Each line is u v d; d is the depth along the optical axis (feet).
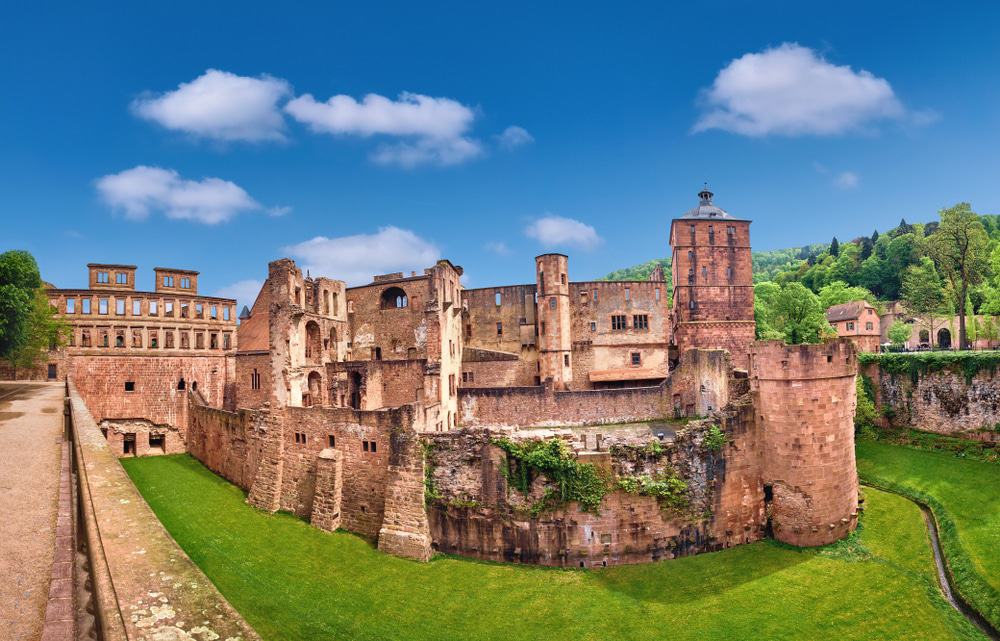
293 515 149.79
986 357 164.96
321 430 147.13
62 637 24.30
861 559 119.65
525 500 125.39
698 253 254.27
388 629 97.14
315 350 211.61
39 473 65.62
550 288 235.61
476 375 231.91
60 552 33.65
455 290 223.71
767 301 344.28
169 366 229.04
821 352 125.39
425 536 127.65
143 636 28.04
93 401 216.33
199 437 207.92
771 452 130.00
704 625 99.19
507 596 110.01
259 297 260.62
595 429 192.65
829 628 97.91
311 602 104.01
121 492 48.55
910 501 149.07
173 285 242.78
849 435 130.62
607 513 123.03
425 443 131.44
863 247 488.85
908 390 185.47
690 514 125.08
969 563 114.73
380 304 235.40
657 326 256.73
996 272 253.24
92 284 228.84
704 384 199.72
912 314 357.61
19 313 181.78
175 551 37.17
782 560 120.88
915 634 96.22
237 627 29.58
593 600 108.06
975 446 164.66
